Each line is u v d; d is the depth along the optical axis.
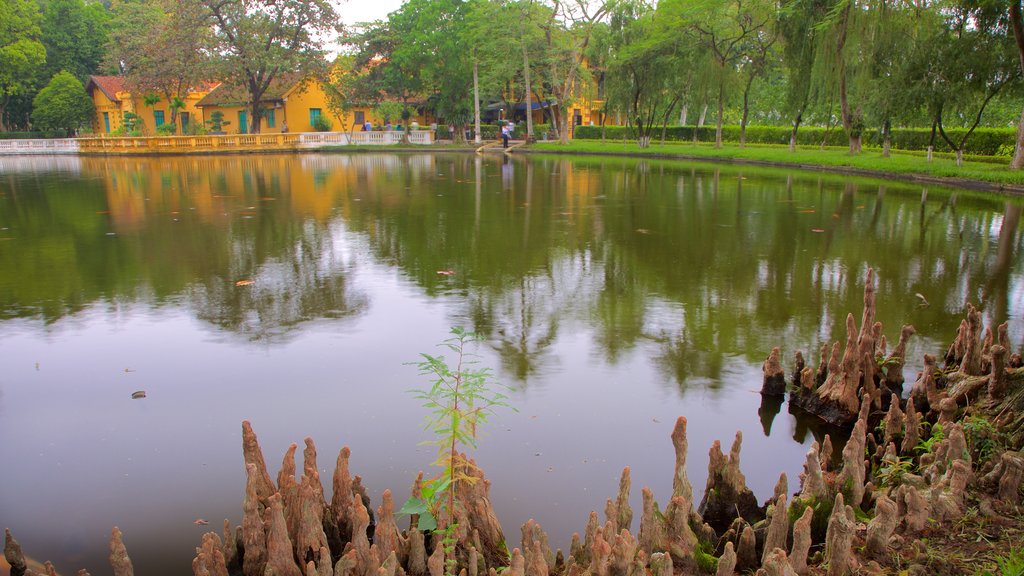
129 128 41.97
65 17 50.06
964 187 18.39
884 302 7.02
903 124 22.06
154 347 5.75
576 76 40.31
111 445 4.18
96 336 6.04
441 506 2.93
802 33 26.09
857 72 22.75
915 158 24.75
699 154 31.05
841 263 8.84
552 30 38.81
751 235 10.91
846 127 26.89
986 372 4.45
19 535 3.36
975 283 7.77
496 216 13.01
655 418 4.50
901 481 3.35
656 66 34.59
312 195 16.94
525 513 3.48
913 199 15.70
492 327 6.25
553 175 22.92
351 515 3.06
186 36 36.50
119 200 16.02
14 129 51.06
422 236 10.85
